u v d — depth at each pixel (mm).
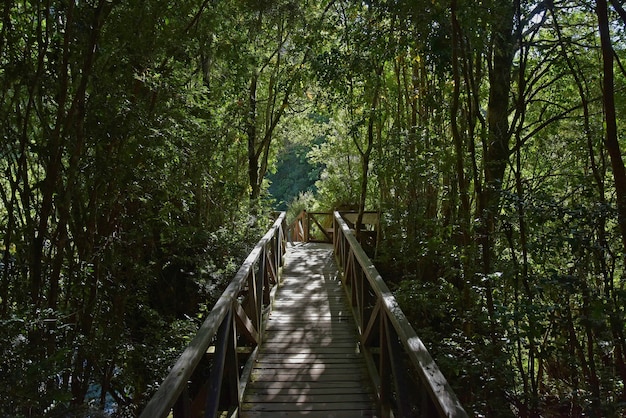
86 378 3783
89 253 3865
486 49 4746
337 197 13391
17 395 2477
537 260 3541
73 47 3525
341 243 7285
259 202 9133
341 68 6160
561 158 5504
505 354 3604
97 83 3682
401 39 5250
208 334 2275
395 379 2590
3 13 3287
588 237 3205
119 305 4422
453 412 1552
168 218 4875
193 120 4684
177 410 1949
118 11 3850
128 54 3869
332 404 3264
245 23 7434
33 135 3961
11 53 3373
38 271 3328
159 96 4203
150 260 5711
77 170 3619
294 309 5605
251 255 4309
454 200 5230
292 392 3449
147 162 3998
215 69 7184
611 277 3643
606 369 3912
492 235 4133
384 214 6965
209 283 6043
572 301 3795
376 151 7734
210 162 5664
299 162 25641
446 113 5777
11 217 3574
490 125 5418
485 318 3719
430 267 6145
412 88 7070
